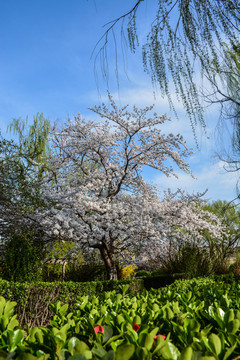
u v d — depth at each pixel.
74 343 1.15
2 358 0.97
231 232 8.76
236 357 1.05
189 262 8.30
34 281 6.24
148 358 1.00
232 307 1.87
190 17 1.48
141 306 1.90
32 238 7.59
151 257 10.70
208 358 0.88
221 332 1.22
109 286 6.71
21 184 6.97
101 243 8.24
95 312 1.74
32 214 7.61
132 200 8.62
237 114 2.15
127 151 8.94
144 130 8.72
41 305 5.44
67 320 1.62
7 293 5.23
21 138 12.13
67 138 9.39
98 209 7.63
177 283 4.36
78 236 7.79
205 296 2.31
